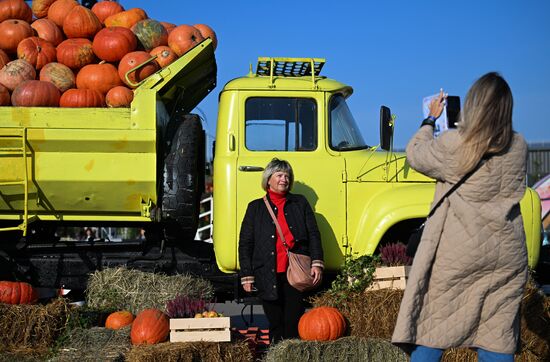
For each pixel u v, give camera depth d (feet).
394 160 22.33
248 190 22.00
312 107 22.68
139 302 21.68
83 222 23.22
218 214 22.18
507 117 13.35
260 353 20.29
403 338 13.44
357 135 23.35
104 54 23.22
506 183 13.52
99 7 25.30
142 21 24.29
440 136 13.91
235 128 22.44
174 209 21.79
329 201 22.07
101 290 21.81
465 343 13.66
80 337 19.51
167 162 21.91
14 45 23.81
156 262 23.32
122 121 21.30
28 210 22.09
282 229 19.66
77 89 22.68
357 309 19.08
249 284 19.66
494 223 13.33
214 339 18.88
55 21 24.72
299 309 19.66
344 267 20.03
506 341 13.52
